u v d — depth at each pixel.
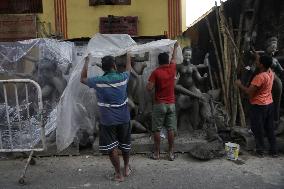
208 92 8.01
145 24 11.40
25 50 6.95
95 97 6.62
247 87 6.39
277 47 7.52
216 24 8.87
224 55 7.56
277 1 7.55
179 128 7.30
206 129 7.00
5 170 5.83
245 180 5.30
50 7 11.26
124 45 6.43
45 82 6.96
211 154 6.13
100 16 11.34
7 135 6.14
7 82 5.48
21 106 6.52
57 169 5.84
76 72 6.26
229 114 7.36
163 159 6.20
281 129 6.66
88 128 6.68
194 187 5.08
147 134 6.88
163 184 5.19
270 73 6.09
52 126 6.63
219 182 5.23
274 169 5.70
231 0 8.62
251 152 6.47
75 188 5.13
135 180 5.35
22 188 5.15
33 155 6.18
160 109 6.02
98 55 6.08
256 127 6.16
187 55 7.04
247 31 7.91
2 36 10.84
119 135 5.30
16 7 11.14
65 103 6.14
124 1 11.31
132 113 6.98
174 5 11.35
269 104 6.09
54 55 7.05
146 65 7.00
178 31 11.41
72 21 11.34
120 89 5.11
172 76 6.05
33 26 10.86
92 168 5.86
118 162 5.27
